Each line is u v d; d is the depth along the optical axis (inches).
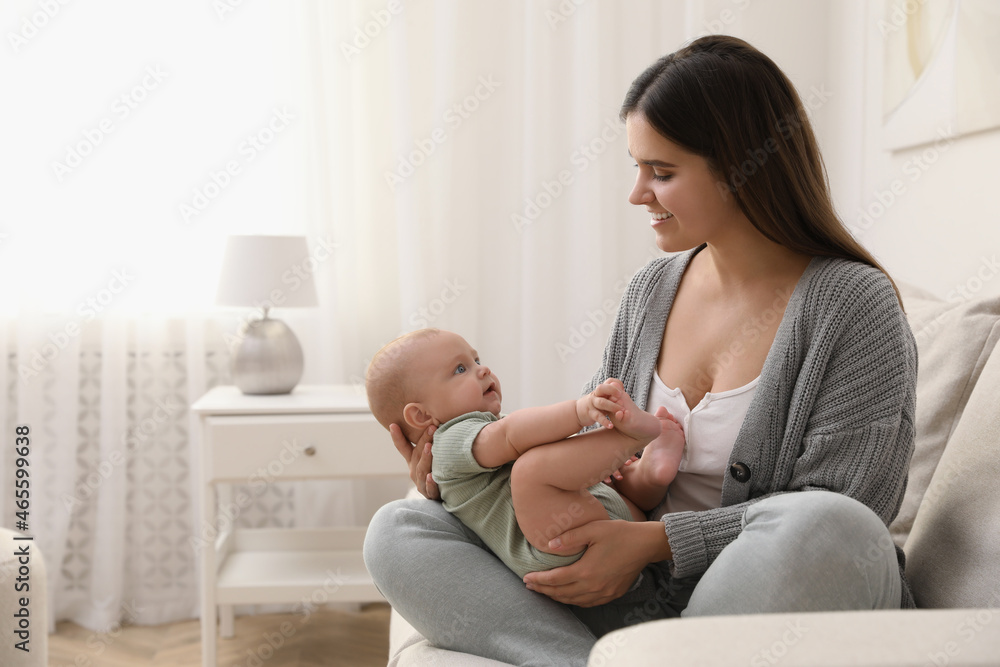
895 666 23.0
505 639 36.1
